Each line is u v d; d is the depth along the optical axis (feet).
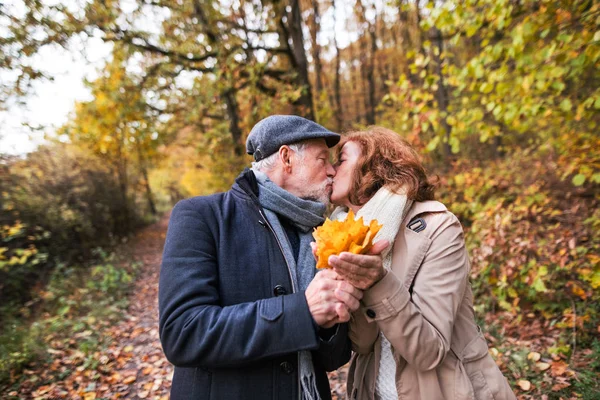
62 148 31.60
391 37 52.47
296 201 4.10
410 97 12.75
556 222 14.56
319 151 4.35
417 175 4.35
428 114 12.02
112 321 16.71
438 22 10.79
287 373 3.60
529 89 10.52
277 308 3.29
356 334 4.17
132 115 23.98
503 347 9.69
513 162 20.29
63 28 18.51
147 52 23.16
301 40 23.57
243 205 4.13
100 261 27.81
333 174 4.52
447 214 4.10
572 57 9.42
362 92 58.23
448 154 24.04
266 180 4.21
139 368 12.59
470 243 13.29
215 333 3.22
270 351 3.22
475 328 4.14
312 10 48.06
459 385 3.71
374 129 4.91
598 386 7.61
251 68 20.76
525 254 10.79
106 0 20.24
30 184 25.53
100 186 35.65
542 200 12.89
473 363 3.93
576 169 12.57
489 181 15.10
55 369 12.37
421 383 3.75
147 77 24.11
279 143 4.24
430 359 3.43
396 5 12.89
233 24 23.06
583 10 9.59
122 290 21.33
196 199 4.19
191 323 3.28
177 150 51.67
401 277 3.95
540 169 17.67
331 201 4.83
